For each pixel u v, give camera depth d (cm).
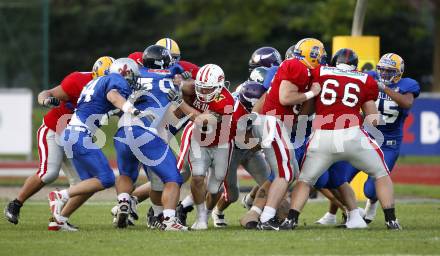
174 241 2478
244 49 10412
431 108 5756
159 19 10900
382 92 3100
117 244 2422
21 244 2420
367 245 2411
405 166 6156
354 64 2820
